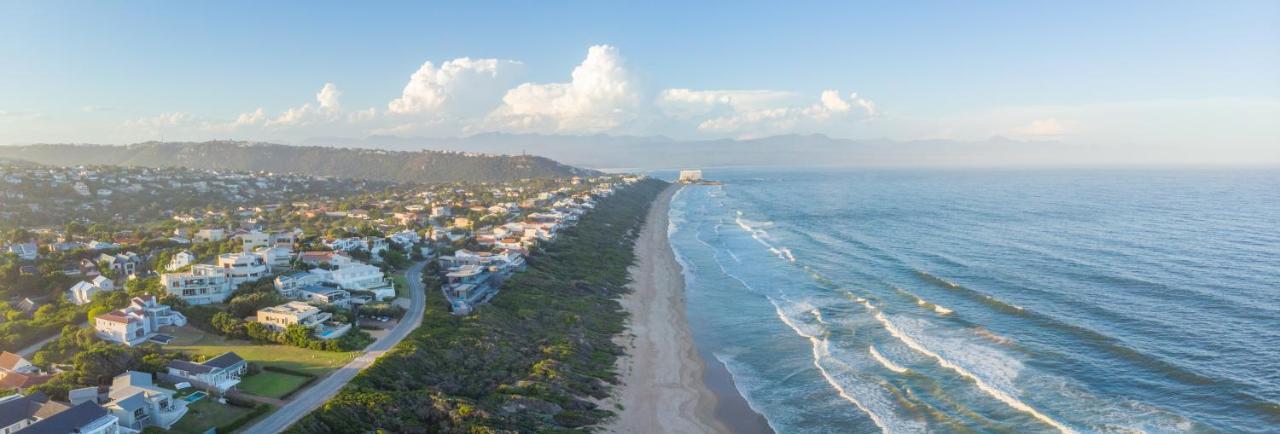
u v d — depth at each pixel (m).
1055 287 112.75
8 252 116.50
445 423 60.69
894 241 172.62
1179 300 102.00
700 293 122.88
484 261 123.25
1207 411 64.94
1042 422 63.88
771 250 167.38
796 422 68.50
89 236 143.38
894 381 76.38
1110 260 134.62
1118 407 66.38
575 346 85.81
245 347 77.19
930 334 91.19
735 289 125.25
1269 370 73.25
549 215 196.62
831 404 71.81
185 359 68.94
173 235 149.12
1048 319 94.06
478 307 95.75
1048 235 172.38
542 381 72.38
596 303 110.56
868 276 129.38
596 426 65.31
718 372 82.88
